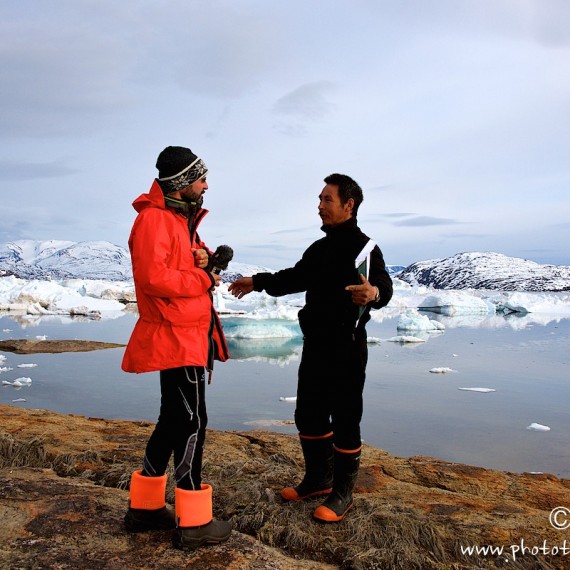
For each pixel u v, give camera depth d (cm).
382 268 282
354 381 283
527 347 1934
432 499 319
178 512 239
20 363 1398
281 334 2170
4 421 468
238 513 293
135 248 228
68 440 411
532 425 851
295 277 304
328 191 288
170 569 223
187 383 236
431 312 4088
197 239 255
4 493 289
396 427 841
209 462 368
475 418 902
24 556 229
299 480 342
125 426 479
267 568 231
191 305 232
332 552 257
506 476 366
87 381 1155
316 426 299
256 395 1041
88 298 3606
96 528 254
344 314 282
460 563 253
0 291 3550
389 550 254
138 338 235
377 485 343
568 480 370
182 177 233
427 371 1391
